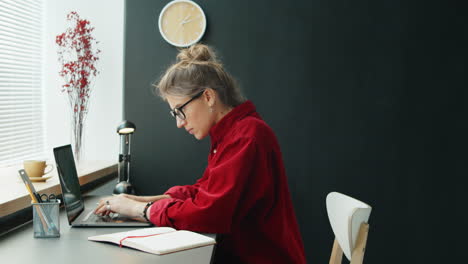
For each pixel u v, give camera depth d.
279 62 3.14
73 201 1.87
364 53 3.12
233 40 3.15
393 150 3.13
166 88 1.75
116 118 3.31
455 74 3.10
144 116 3.20
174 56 3.17
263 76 3.15
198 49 1.82
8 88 3.03
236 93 1.82
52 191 2.11
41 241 1.52
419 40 3.10
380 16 3.11
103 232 1.66
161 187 3.21
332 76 3.14
